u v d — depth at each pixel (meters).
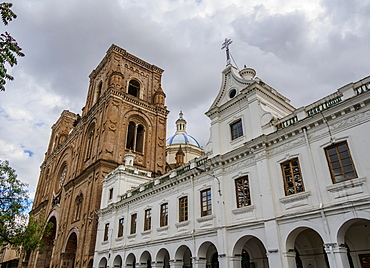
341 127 15.65
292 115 18.58
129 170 37.28
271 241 16.61
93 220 37.06
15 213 26.03
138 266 26.98
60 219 48.06
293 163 17.53
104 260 33.34
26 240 28.09
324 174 15.65
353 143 14.93
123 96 48.81
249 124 21.30
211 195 22.11
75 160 52.66
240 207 19.80
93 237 36.28
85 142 51.88
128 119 48.41
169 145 69.69
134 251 28.27
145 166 47.06
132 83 55.44
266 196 17.80
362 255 15.73
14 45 10.78
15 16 10.62
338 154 15.49
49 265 46.34
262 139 18.91
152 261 25.59
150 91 56.12
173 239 23.92
